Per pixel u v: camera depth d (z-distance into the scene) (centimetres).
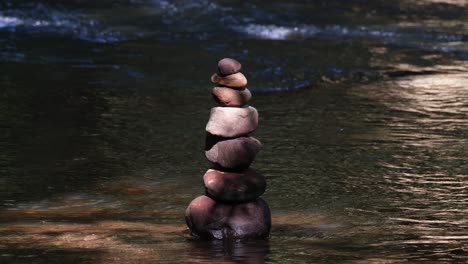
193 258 691
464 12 2330
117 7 2142
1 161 1009
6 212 834
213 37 1852
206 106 1306
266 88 1451
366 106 1332
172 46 1744
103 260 682
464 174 973
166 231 777
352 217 819
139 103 1312
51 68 1520
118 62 1589
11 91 1350
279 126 1199
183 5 2189
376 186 927
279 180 949
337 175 969
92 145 1087
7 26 1856
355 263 669
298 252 706
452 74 1596
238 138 764
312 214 830
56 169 986
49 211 841
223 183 755
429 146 1098
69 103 1295
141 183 942
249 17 2088
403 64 1680
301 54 1728
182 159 1036
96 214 833
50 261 677
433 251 700
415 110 1307
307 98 1386
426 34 2003
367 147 1092
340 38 1914
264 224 757
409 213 828
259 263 677
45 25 1892
